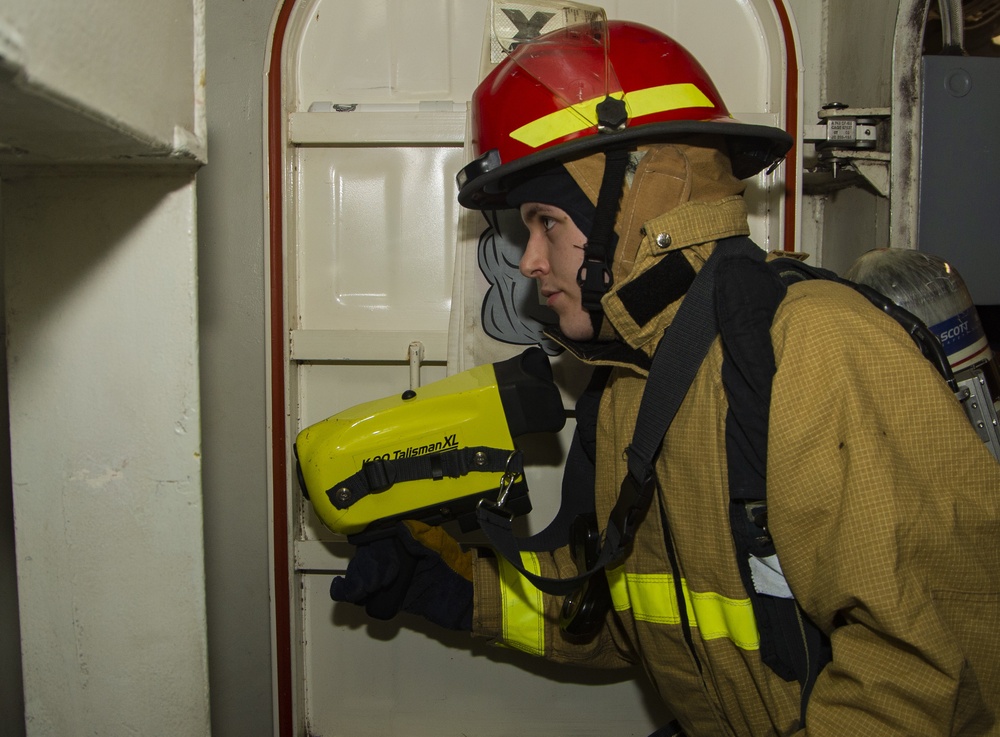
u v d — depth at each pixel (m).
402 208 1.38
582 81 0.87
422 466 1.03
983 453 0.62
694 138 0.84
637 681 1.42
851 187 1.43
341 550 1.37
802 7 1.47
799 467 0.64
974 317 1.00
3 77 0.37
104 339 0.64
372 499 1.03
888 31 1.27
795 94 1.30
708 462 0.76
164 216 0.63
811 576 0.65
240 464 1.41
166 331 0.63
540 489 1.41
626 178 0.82
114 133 0.50
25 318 0.64
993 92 1.26
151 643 0.66
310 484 1.03
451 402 1.04
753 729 0.80
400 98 1.36
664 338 0.79
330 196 1.38
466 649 1.42
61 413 0.65
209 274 1.38
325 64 1.36
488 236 1.35
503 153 0.93
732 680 0.79
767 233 1.37
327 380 1.41
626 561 0.94
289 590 1.36
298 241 1.38
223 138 1.36
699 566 0.79
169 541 0.65
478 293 1.35
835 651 0.64
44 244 0.63
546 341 1.36
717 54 1.36
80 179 0.63
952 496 0.61
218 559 1.42
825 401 0.63
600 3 1.35
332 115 1.33
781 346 0.67
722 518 0.75
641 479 0.78
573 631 1.01
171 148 0.56
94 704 0.67
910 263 0.99
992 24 1.68
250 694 1.43
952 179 1.27
